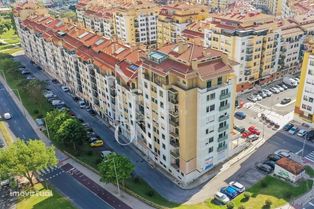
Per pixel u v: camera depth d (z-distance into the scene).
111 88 107.06
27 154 83.06
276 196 79.62
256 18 132.38
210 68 77.62
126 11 187.00
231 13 143.25
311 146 99.56
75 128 99.69
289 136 105.00
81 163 97.94
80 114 127.44
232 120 89.69
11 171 80.94
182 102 77.94
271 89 137.88
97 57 113.81
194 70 76.00
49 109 132.75
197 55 79.44
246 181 86.06
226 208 77.50
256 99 129.75
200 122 80.56
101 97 117.25
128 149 103.31
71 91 147.75
